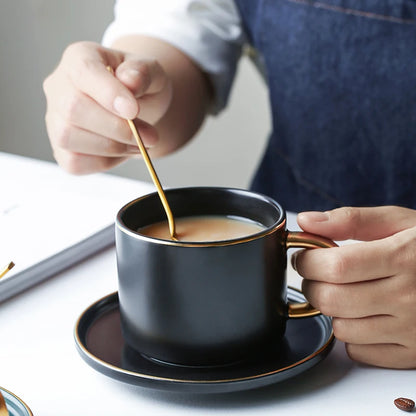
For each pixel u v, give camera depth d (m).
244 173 2.05
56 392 0.64
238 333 0.64
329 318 0.69
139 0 1.08
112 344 0.67
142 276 0.63
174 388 0.62
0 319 0.71
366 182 1.08
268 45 1.08
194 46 1.06
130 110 0.74
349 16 1.00
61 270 0.78
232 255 0.62
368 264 0.64
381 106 1.02
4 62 1.99
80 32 1.92
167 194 0.69
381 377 0.65
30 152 2.08
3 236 0.80
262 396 0.63
